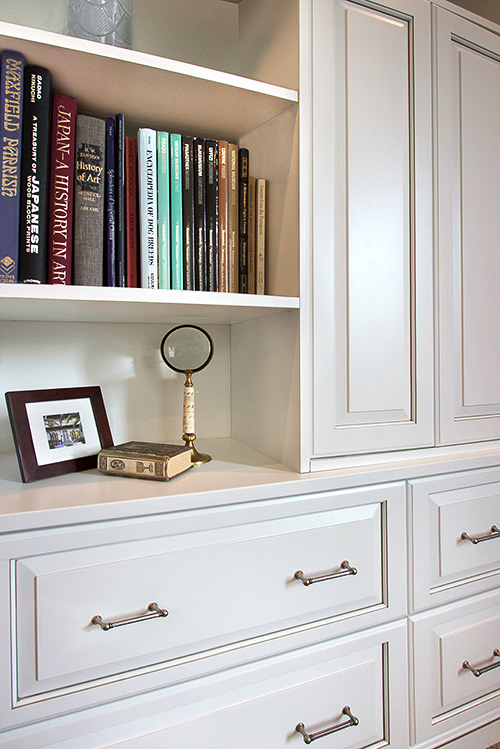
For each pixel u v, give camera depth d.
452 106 1.06
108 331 1.16
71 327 1.12
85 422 0.95
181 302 0.78
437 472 1.00
